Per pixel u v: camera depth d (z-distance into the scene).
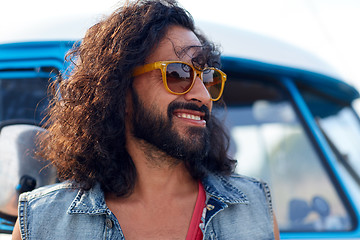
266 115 2.79
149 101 1.71
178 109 1.68
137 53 1.74
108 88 1.78
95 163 1.77
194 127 1.68
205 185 1.80
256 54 2.71
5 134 2.20
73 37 2.42
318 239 2.28
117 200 1.75
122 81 1.76
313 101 2.87
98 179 1.74
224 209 1.76
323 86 2.87
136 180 1.75
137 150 1.75
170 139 1.67
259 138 2.78
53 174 2.18
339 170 2.60
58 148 1.87
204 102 1.70
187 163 1.83
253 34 2.92
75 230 1.66
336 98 2.95
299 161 2.67
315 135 2.69
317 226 2.41
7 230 2.16
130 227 1.68
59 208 1.71
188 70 1.70
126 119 1.80
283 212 2.53
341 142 2.78
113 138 1.76
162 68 1.67
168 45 1.75
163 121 1.68
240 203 1.77
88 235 1.66
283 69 2.74
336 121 2.88
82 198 1.71
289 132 2.74
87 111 1.82
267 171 2.74
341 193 2.50
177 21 1.81
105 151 1.74
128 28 1.78
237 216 1.76
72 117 1.84
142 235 1.66
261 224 1.78
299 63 2.80
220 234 1.72
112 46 1.80
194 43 1.78
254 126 2.79
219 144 1.96
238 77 2.73
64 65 2.28
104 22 1.91
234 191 1.81
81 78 1.86
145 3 1.85
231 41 2.74
